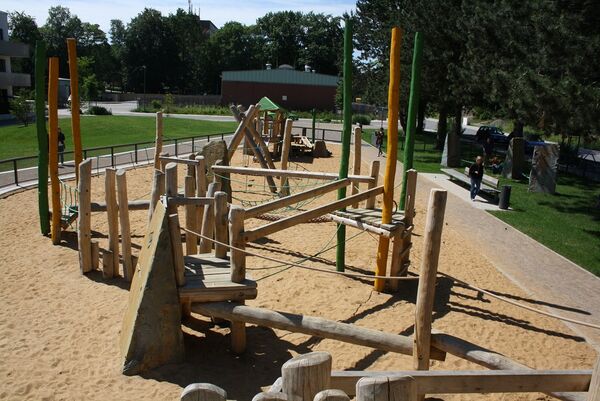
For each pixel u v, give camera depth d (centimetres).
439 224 583
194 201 828
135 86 10762
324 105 7688
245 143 2656
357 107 7906
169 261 743
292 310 954
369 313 955
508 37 1975
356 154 1291
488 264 1283
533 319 972
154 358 739
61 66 10881
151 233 813
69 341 815
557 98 1503
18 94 5375
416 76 1125
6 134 4028
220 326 892
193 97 8694
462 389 475
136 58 10569
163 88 10756
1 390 680
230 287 759
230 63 11100
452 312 981
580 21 1513
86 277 1094
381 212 1128
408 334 874
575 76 1533
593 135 1575
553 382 477
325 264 1216
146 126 4806
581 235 1603
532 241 1515
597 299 1089
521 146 2659
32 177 2103
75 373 725
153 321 737
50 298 984
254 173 1266
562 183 2622
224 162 1494
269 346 829
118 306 948
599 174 2953
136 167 2391
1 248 1263
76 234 1388
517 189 2372
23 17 10531
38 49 1269
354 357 795
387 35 3666
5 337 824
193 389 301
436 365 782
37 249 1266
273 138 2986
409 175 1041
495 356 571
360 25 4441
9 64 5700
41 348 791
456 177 2375
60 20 11656
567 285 1166
